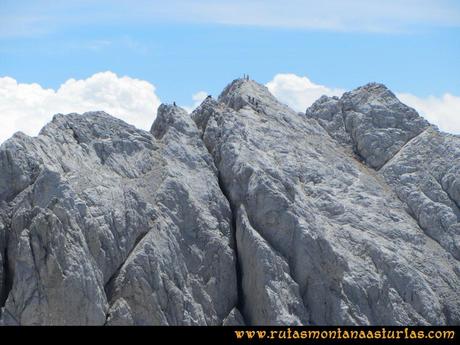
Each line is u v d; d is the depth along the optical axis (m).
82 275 110.69
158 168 128.50
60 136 125.12
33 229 110.75
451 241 137.12
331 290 123.00
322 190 135.62
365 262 128.38
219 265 122.50
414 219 140.50
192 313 116.25
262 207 125.44
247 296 122.31
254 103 145.12
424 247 135.50
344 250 128.12
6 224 114.12
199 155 132.88
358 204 136.88
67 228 112.44
